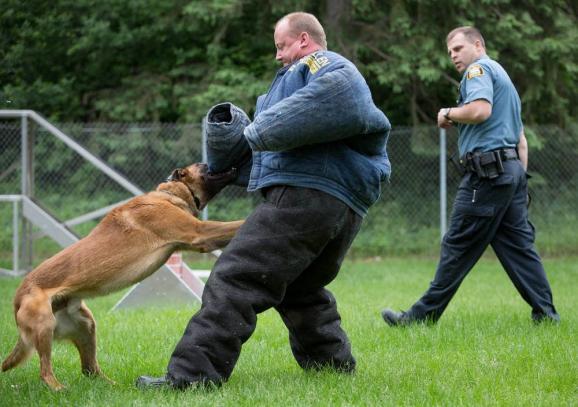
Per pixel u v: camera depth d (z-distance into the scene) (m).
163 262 5.57
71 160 16.00
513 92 6.91
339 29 16.98
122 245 5.39
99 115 19.41
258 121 4.31
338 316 5.17
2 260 14.41
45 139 15.94
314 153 4.50
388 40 16.95
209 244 5.57
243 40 18.39
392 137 15.86
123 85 18.95
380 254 15.59
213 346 4.51
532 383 4.86
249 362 5.79
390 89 18.34
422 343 6.29
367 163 4.61
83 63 19.38
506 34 16.42
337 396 4.56
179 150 15.71
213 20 16.55
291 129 4.25
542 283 7.02
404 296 10.05
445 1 16.47
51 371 5.05
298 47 4.77
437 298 7.05
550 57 17.03
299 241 4.52
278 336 6.94
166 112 18.47
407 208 15.73
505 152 6.80
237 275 4.53
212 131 4.99
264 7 17.42
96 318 8.03
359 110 4.30
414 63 16.45
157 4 17.84
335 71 4.33
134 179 15.83
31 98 17.94
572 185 15.66
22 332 5.05
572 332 6.59
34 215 12.02
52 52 18.28
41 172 15.94
